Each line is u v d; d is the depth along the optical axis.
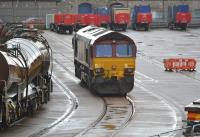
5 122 66.25
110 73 96.56
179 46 182.50
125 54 97.00
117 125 72.75
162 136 66.31
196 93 99.38
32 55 79.88
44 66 87.69
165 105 87.50
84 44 104.19
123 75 96.75
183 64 131.88
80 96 95.69
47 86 90.00
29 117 77.62
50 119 76.38
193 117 64.62
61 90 101.94
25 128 70.25
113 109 83.94
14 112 68.19
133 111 82.19
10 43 80.50
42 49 88.50
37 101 81.50
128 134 67.44
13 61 69.75
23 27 117.19
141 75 122.69
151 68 134.50
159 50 171.62
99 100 92.00
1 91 65.88
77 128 70.88
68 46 179.00
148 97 95.06
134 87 106.12
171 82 112.88
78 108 84.75
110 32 97.06
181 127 70.94
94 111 82.38
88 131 69.06
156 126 72.12
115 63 96.62
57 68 131.50
